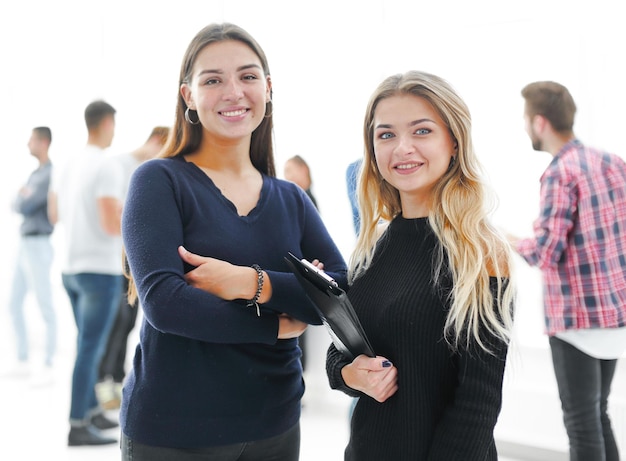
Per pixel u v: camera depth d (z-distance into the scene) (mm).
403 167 1362
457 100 1356
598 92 3229
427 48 3664
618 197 2545
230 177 1581
